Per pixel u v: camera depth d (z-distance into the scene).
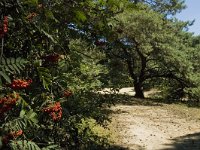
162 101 28.88
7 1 3.84
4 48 4.32
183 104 27.17
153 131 15.89
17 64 3.65
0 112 3.82
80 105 7.58
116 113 19.67
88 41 5.30
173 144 13.73
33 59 4.62
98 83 8.46
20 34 4.38
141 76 31.02
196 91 28.58
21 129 4.44
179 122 18.58
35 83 4.63
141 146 13.18
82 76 7.89
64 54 5.13
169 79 32.62
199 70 31.30
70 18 4.46
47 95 4.96
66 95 5.39
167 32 28.62
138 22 24.45
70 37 5.04
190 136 15.18
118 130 15.31
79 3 4.30
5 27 3.64
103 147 11.44
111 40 5.00
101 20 4.62
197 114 21.67
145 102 26.41
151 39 25.97
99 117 9.59
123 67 25.22
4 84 3.87
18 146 4.08
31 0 3.80
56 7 4.25
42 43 4.69
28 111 4.31
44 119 5.46
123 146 12.88
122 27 23.94
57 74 5.30
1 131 4.01
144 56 28.95
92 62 8.39
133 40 25.70
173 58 28.27
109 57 6.28
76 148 8.12
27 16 4.03
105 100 9.35
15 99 3.87
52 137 6.26
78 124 8.23
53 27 4.61
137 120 18.17
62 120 6.59
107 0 4.12
